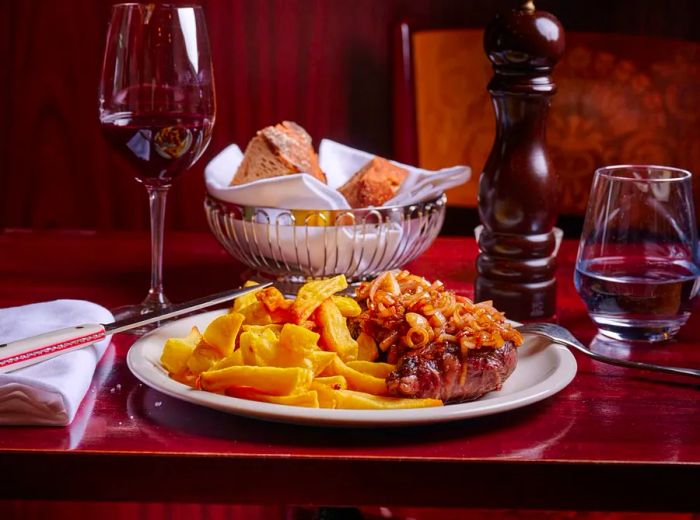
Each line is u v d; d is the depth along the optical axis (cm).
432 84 221
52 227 260
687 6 245
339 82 252
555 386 98
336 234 129
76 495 93
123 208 260
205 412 101
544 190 127
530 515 145
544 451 93
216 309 129
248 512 204
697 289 122
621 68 210
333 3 247
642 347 119
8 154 255
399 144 228
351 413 91
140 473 92
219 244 153
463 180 138
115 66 121
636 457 92
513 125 127
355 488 92
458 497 92
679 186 121
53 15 247
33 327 113
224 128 253
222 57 250
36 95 252
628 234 122
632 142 211
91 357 105
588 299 122
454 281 145
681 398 105
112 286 140
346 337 105
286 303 108
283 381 96
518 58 124
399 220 133
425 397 98
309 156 149
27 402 96
